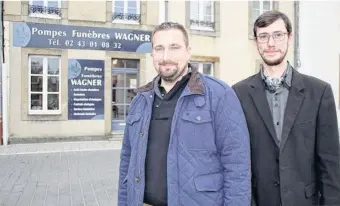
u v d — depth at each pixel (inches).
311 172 97.7
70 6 522.6
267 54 99.8
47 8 515.8
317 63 645.9
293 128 96.9
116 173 318.7
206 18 595.2
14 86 496.7
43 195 247.1
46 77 518.3
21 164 355.3
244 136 92.8
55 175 308.3
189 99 94.6
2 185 272.8
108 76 540.4
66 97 521.3
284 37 99.3
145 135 96.9
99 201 234.8
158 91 100.0
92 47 533.3
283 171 95.5
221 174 93.0
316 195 99.4
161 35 96.1
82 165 353.4
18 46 499.5
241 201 89.4
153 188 94.3
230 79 599.8
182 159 91.0
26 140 500.7
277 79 100.8
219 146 93.0
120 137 546.0
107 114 539.8
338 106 652.7
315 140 98.0
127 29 548.4
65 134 520.1
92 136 532.4
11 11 494.9
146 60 559.2
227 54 597.3
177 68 95.9
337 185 95.3
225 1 595.5
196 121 91.9
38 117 506.9
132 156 99.7
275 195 97.1
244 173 90.9
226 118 92.4
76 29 525.3
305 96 98.3
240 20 603.5
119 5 552.7
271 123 98.0
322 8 647.1
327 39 652.1
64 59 520.7
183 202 89.7
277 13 100.3
